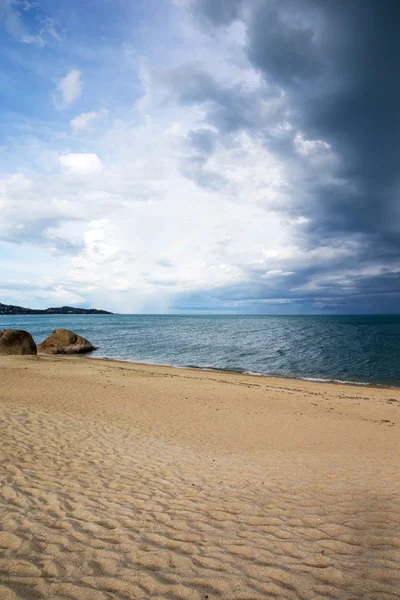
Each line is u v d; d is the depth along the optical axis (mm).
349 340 52594
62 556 3367
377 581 3080
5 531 3762
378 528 4227
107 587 2916
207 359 32844
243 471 6555
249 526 4234
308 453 8102
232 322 131500
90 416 10242
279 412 12781
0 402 10828
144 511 4578
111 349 39594
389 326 96312
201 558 3443
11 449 6699
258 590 2938
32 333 63281
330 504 5027
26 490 4949
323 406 14297
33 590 2814
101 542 3688
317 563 3387
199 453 7652
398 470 6871
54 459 6438
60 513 4336
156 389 15727
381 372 26641
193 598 2811
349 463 7324
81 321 134750
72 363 24000
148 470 6320
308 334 65562
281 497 5281
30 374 17594
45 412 10078
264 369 27656
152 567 3252
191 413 11797
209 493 5367
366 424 11555
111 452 7191
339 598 2836
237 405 13562
